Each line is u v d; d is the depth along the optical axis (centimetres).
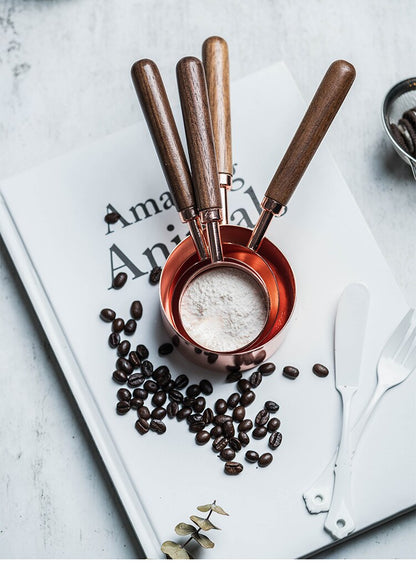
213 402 69
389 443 68
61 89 78
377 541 70
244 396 69
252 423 69
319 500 67
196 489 68
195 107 63
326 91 65
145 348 70
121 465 68
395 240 75
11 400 73
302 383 70
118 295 71
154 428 68
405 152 72
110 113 78
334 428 69
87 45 79
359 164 77
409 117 73
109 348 70
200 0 80
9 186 73
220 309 67
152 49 79
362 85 78
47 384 73
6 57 79
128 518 69
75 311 71
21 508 71
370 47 79
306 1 80
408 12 80
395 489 68
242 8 80
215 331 67
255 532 67
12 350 74
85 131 78
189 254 68
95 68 79
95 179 73
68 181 73
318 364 70
